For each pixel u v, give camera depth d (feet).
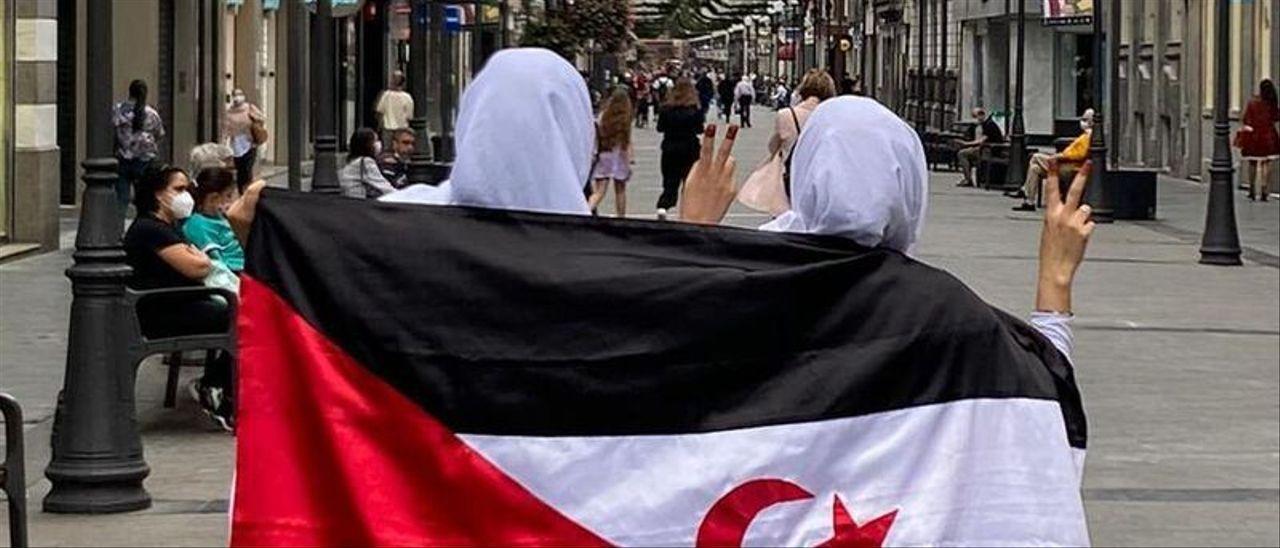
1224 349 50.65
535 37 190.60
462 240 12.79
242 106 90.43
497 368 12.62
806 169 13.41
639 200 109.29
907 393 12.94
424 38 99.60
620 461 12.66
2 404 25.21
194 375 44.47
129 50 106.01
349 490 12.54
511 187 13.01
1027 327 13.57
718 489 12.66
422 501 12.58
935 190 122.72
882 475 12.84
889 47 252.42
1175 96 134.21
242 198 13.25
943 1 188.24
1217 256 72.69
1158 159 138.62
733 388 12.79
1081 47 189.57
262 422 12.66
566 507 12.59
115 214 30.66
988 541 12.89
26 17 72.59
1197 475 34.40
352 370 12.66
